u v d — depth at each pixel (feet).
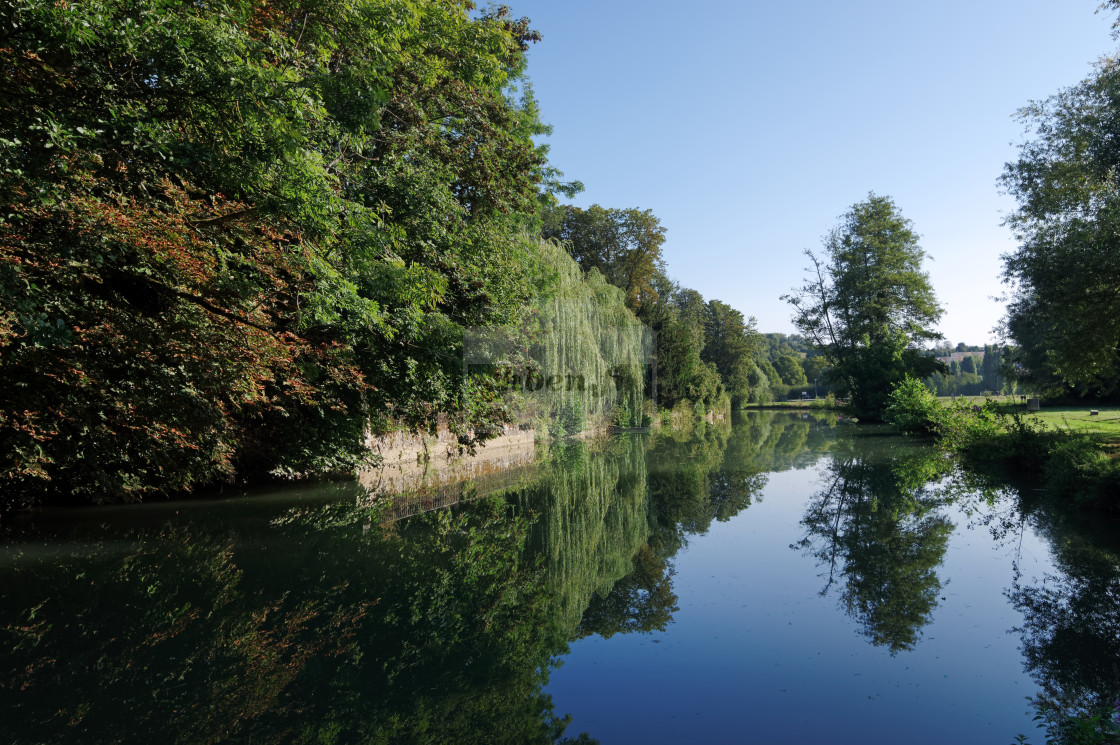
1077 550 26.71
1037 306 57.77
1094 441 45.85
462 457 64.39
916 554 27.17
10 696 14.01
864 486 47.55
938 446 72.49
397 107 43.75
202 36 22.24
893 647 17.10
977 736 12.28
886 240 126.93
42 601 20.42
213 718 13.19
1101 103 50.34
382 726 13.02
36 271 21.34
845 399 139.64
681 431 114.83
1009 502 38.52
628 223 141.49
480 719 13.30
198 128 24.49
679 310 188.44
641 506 41.68
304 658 16.57
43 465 29.71
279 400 37.52
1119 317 50.06
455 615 20.31
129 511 35.47
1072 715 12.97
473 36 44.42
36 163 19.57
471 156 47.55
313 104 25.17
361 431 44.09
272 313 31.96
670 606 21.21
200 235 25.14
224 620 19.01
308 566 25.12
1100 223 49.67
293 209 24.99
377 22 31.30
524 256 53.06
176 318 25.71
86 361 24.66
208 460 35.50
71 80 21.09
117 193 22.82
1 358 22.30
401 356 37.78
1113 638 17.30
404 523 33.71
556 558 28.12
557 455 73.05
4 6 18.31
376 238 31.68
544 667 16.21
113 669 15.49
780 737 12.37
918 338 125.29
